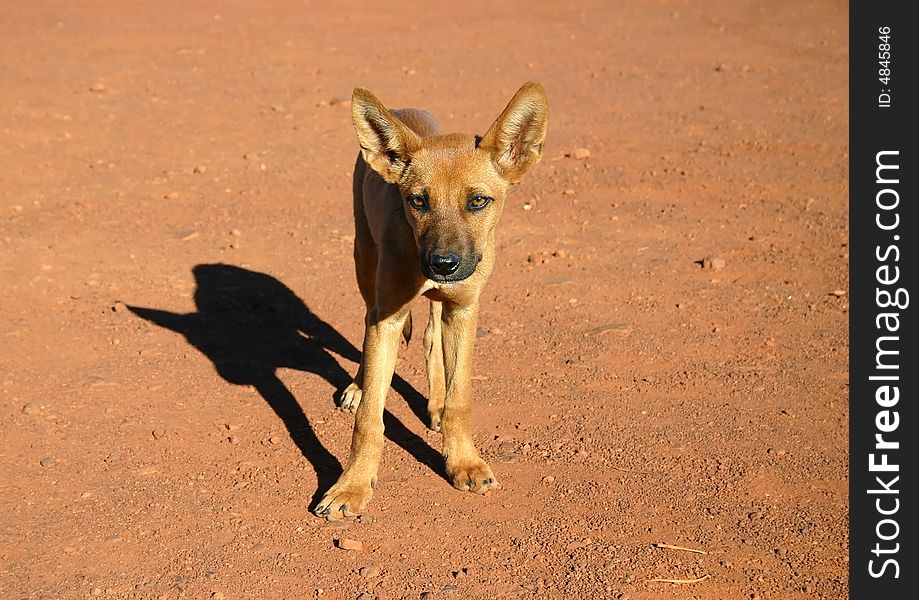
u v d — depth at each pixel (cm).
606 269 252
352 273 251
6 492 180
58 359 214
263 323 229
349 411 201
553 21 568
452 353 181
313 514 176
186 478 183
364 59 471
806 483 183
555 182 309
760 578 166
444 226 169
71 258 254
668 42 514
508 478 184
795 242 266
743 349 220
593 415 199
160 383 207
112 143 340
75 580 165
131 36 506
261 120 371
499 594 163
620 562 168
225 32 520
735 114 385
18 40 493
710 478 184
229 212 282
